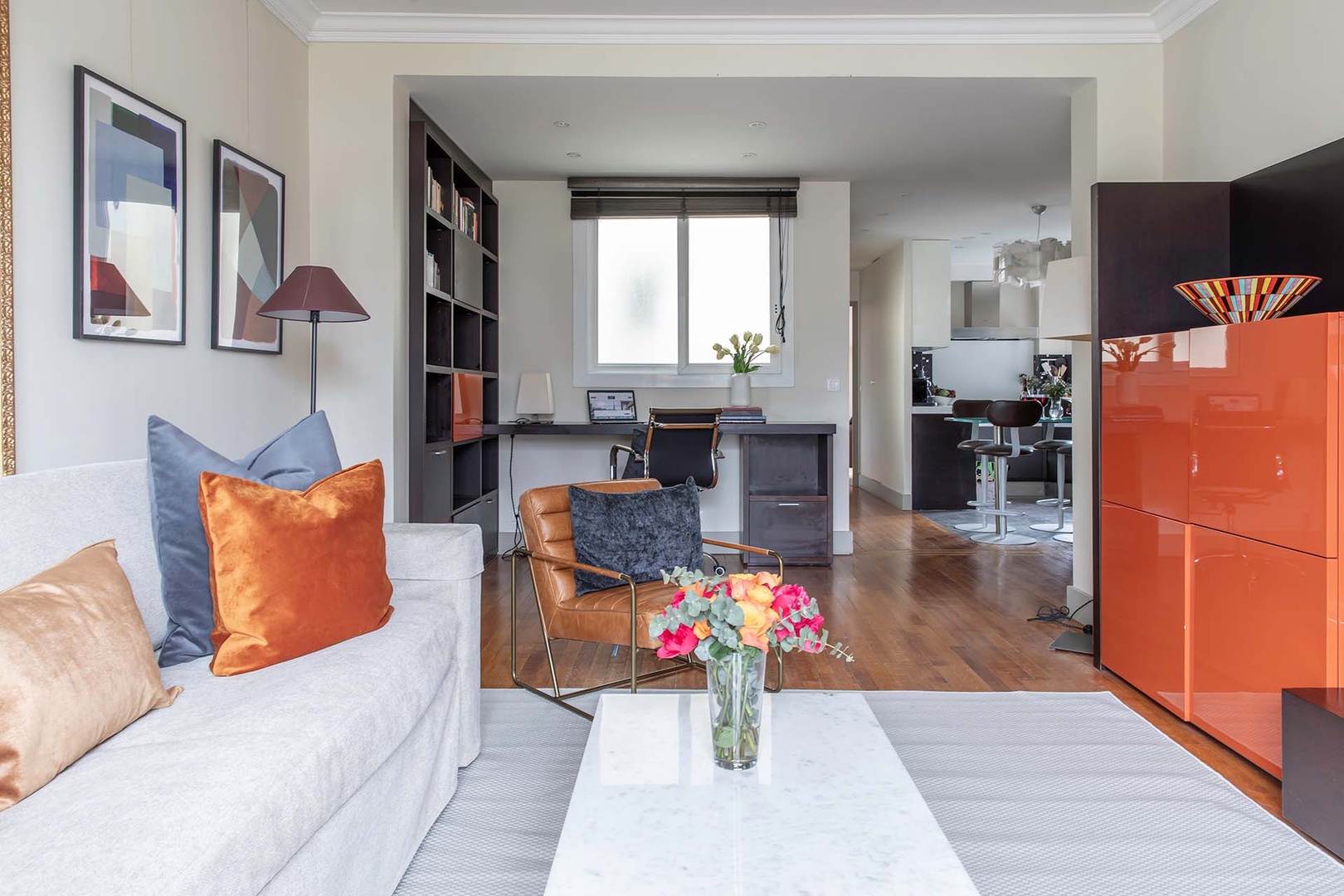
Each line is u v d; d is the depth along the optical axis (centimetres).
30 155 204
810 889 108
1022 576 471
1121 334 302
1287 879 170
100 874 93
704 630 144
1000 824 193
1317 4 278
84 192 219
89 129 221
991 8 357
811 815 129
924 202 613
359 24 365
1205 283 237
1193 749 235
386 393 368
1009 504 798
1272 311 232
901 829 124
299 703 142
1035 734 246
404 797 171
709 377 557
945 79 373
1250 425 216
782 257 553
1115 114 368
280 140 340
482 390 498
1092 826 192
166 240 256
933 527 656
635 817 128
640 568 274
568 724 252
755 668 144
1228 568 227
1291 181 273
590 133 450
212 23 288
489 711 262
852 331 972
